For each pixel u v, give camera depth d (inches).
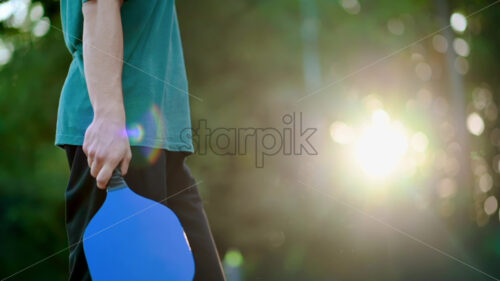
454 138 451.5
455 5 453.7
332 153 406.9
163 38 79.0
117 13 67.4
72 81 75.1
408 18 469.7
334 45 446.6
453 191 432.1
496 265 246.8
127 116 72.6
